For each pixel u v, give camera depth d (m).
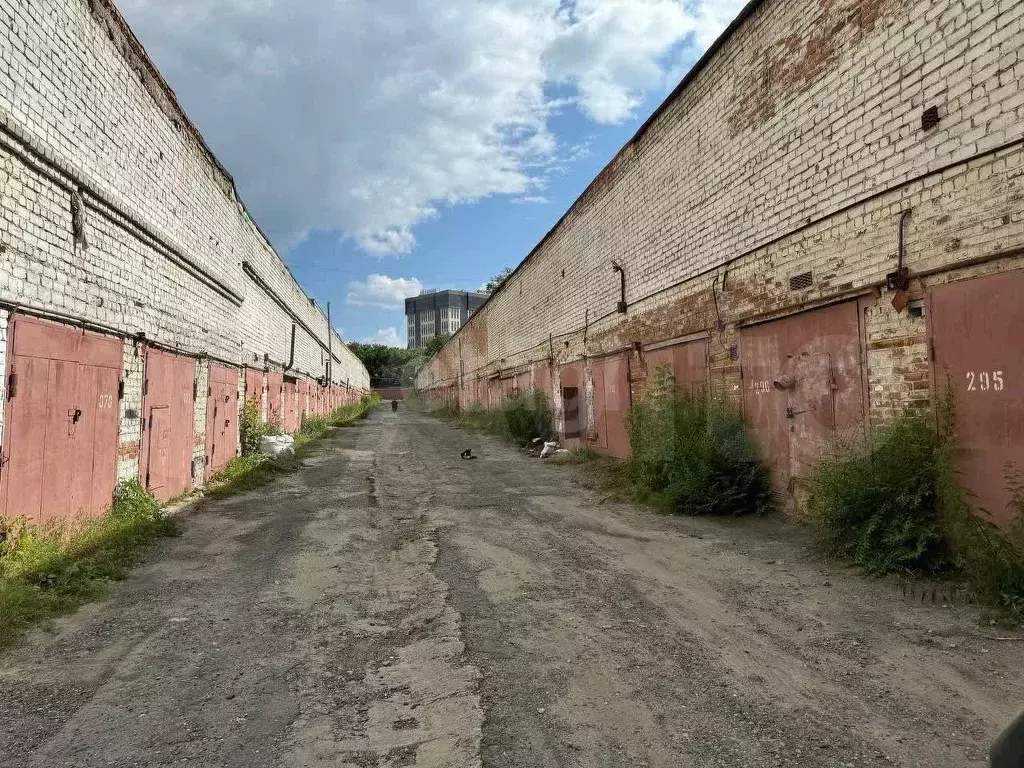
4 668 3.64
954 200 5.25
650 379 11.47
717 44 8.96
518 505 8.91
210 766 2.66
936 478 5.19
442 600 4.84
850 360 6.49
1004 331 4.82
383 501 9.33
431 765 2.66
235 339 13.29
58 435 6.01
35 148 5.47
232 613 4.59
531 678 3.48
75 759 2.71
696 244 9.74
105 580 5.22
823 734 2.86
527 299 21.33
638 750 2.76
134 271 7.84
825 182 6.82
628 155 12.48
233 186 12.93
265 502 9.27
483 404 30.02
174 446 9.32
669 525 7.47
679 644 3.94
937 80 5.43
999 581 4.39
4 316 5.18
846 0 6.51
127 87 7.64
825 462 6.35
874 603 4.61
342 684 3.45
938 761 2.64
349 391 48.31
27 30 5.48
